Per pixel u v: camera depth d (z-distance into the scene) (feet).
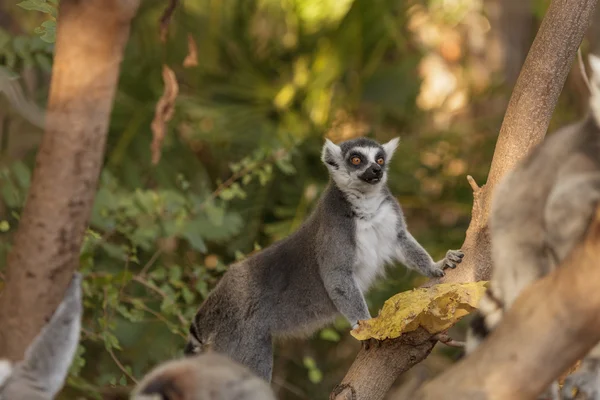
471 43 68.64
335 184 37.09
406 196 52.44
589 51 54.49
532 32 68.44
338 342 51.44
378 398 25.84
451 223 55.11
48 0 30.17
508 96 60.23
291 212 47.88
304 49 54.70
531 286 16.96
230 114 50.80
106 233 37.83
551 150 19.31
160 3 51.34
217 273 42.50
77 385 33.53
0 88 25.11
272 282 37.52
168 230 37.45
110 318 34.86
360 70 55.57
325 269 36.17
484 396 16.70
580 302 16.03
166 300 35.17
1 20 49.60
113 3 16.28
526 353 16.55
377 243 36.94
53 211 17.08
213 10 53.31
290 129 50.98
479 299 24.80
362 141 37.65
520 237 19.48
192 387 15.98
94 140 17.07
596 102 19.20
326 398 49.14
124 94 49.55
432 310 24.84
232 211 45.78
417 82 56.70
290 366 49.80
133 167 47.29
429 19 63.10
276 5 54.85
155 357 38.91
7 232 37.81
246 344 37.06
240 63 54.44
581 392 19.30
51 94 17.08
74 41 16.55
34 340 17.75
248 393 16.22
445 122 60.90
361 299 35.65
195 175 49.98
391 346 25.88
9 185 35.60
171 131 49.62
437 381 17.39
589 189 18.07
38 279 17.35
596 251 15.69
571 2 27.40
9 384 17.49
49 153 16.98
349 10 54.24
